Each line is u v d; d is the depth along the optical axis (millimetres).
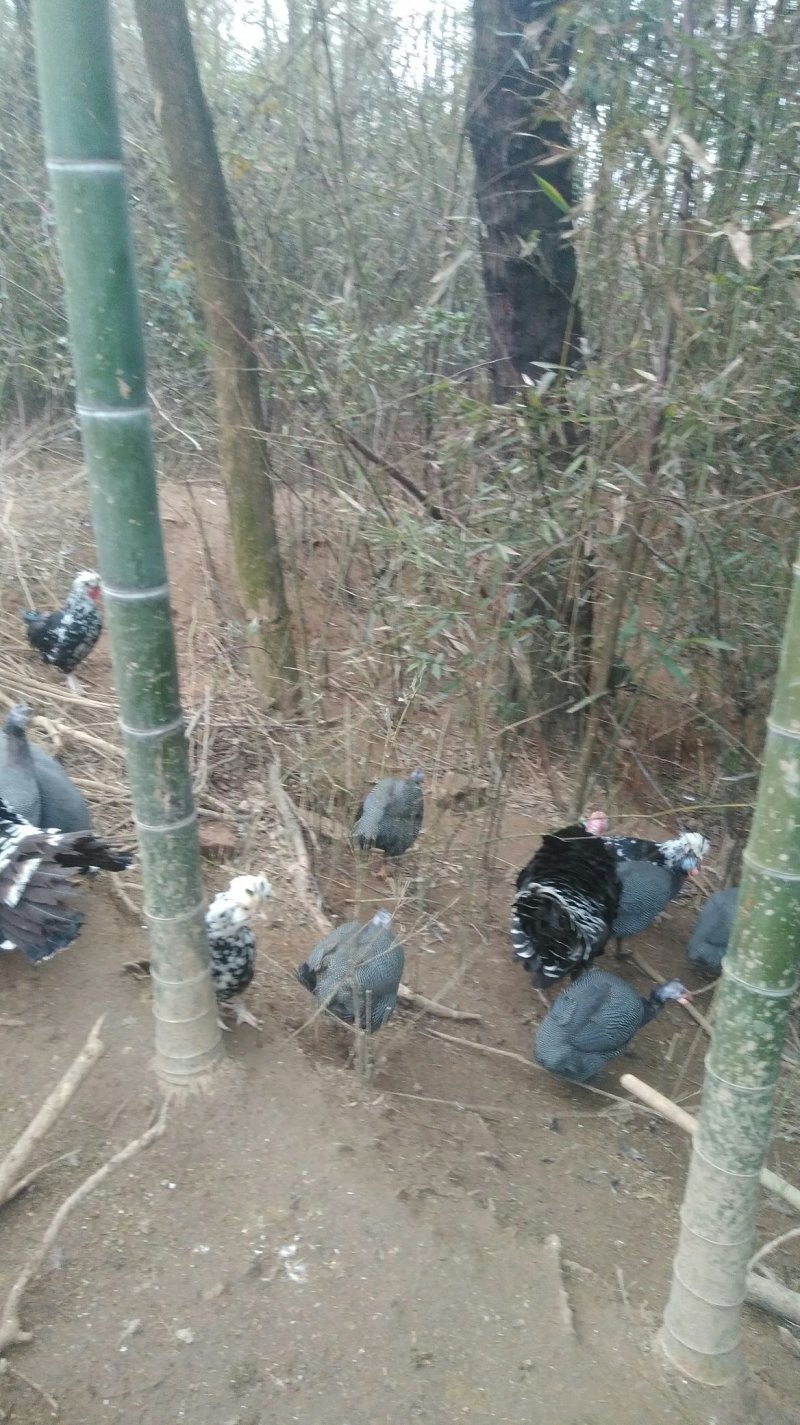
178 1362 2248
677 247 3600
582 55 3414
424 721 5398
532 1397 2260
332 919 4305
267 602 5008
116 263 2186
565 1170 3326
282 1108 3025
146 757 2602
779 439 3947
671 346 3830
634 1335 2469
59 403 7508
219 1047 3062
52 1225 2477
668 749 5594
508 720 4449
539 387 3506
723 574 4109
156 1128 2834
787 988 1972
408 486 4410
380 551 4496
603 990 3721
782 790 1854
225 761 4965
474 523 4035
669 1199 3340
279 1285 2455
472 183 5883
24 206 7125
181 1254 2504
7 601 5859
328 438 4582
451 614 3697
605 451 3680
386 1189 2795
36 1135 2574
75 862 3148
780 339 3760
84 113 2068
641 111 3768
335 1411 2188
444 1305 2467
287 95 5598
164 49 4176
